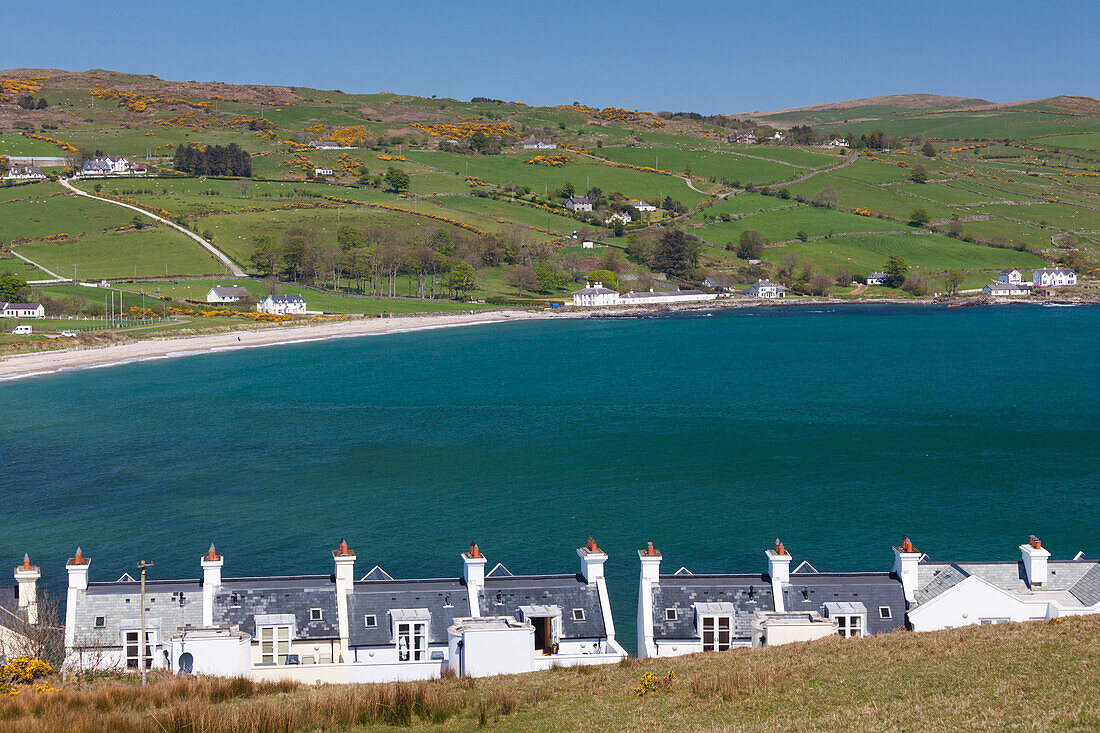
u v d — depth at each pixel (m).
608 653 59.66
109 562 100.25
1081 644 49.09
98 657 56.38
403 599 61.75
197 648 54.59
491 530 110.06
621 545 103.81
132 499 126.06
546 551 101.88
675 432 169.38
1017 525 110.19
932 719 41.69
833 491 126.25
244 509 120.81
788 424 176.62
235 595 61.12
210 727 43.72
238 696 50.00
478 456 151.00
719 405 199.50
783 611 62.31
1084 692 42.56
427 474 138.88
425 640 59.88
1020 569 66.81
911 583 64.19
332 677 55.34
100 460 150.12
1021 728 39.69
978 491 125.75
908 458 146.50
